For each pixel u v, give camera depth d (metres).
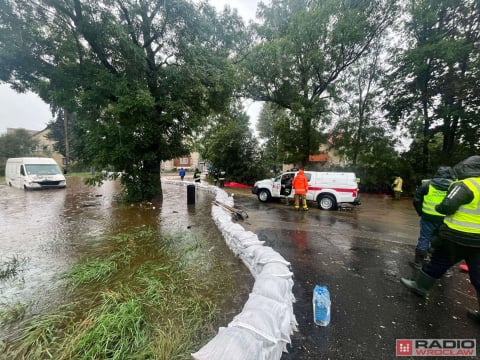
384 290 3.03
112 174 9.23
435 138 14.20
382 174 14.95
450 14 12.20
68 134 29.42
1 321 2.38
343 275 3.48
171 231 5.86
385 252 4.47
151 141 9.27
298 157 15.46
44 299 2.82
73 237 5.34
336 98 15.22
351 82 15.20
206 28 8.73
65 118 28.95
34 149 32.31
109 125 8.45
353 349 2.01
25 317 2.47
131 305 2.49
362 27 12.44
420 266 3.77
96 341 2.00
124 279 3.34
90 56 8.90
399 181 13.02
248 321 1.67
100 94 8.47
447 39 12.18
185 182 18.92
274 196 10.46
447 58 11.27
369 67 15.02
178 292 2.98
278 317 1.85
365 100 15.40
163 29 8.73
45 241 5.05
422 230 3.92
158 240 5.14
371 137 15.16
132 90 8.18
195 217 7.48
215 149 18.88
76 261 3.97
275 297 2.10
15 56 7.51
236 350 1.37
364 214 8.45
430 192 3.69
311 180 9.52
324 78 15.21
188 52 8.46
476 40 11.67
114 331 2.12
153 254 4.34
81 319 2.41
